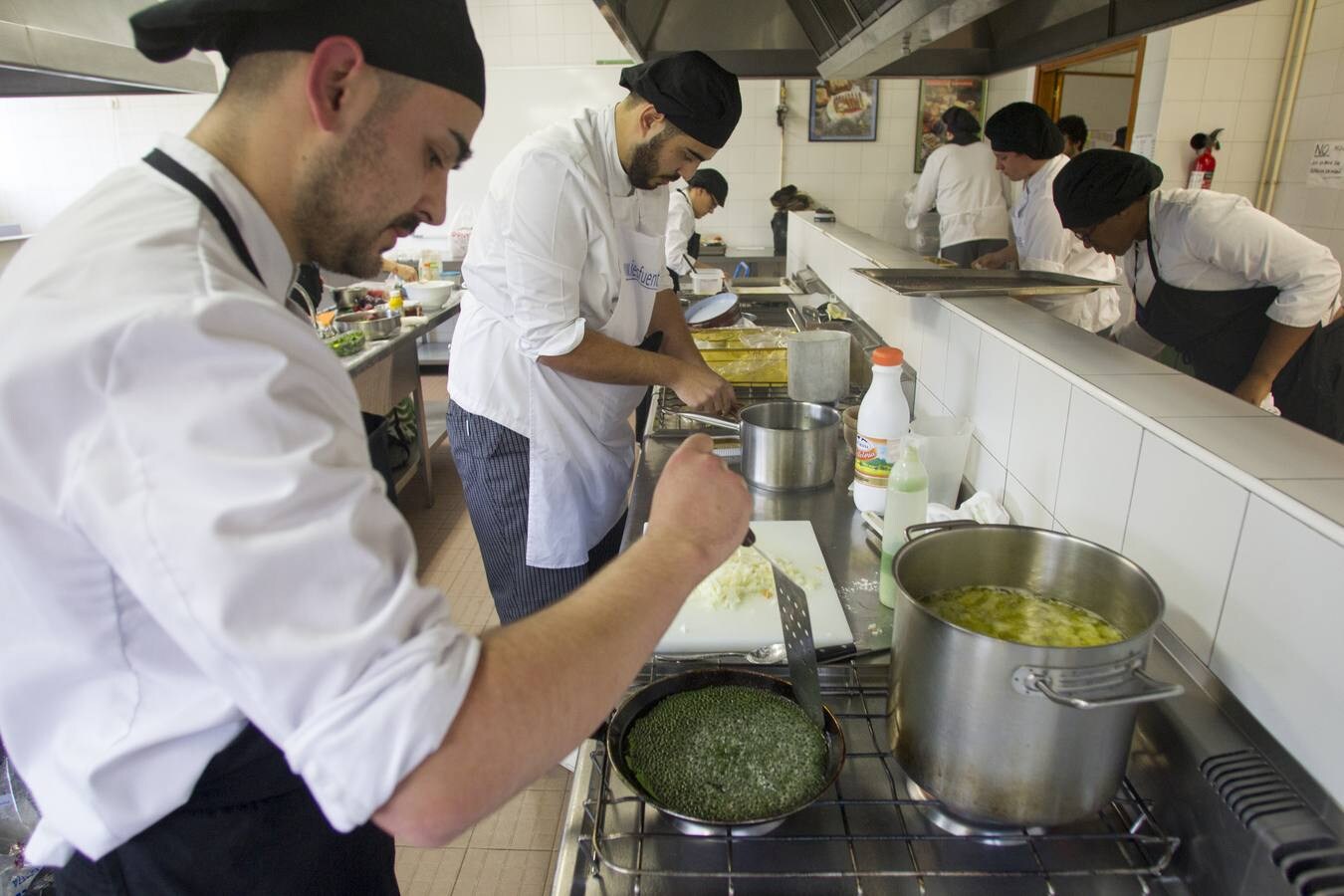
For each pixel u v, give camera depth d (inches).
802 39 98.3
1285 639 26.5
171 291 19.6
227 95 23.5
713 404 63.9
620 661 21.9
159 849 27.9
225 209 23.0
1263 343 74.0
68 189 219.0
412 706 18.4
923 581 34.5
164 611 18.2
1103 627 33.2
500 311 63.2
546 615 22.1
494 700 19.6
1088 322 95.0
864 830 29.6
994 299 61.8
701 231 231.3
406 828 19.0
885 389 52.3
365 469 21.2
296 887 30.7
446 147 24.7
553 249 57.4
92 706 23.3
